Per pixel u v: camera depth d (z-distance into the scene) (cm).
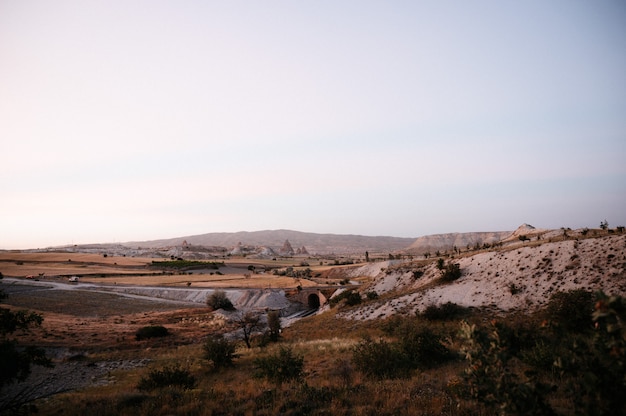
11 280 10988
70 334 4456
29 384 2450
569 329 2381
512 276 4150
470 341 720
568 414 826
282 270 16725
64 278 12400
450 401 1071
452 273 4828
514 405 632
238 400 1320
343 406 1155
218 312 7369
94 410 1337
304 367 2158
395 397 1201
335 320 5009
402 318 4056
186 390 1698
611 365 564
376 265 14362
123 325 5691
